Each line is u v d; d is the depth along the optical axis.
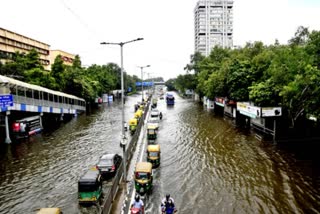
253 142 33.97
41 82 55.34
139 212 15.12
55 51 111.62
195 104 85.44
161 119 54.22
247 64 47.62
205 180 22.19
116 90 123.44
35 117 41.94
